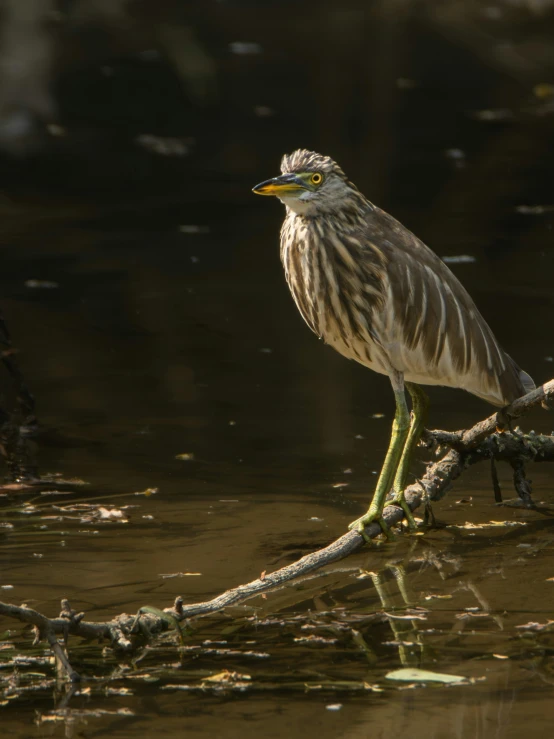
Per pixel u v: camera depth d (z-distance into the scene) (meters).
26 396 11.62
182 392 12.77
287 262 9.45
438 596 7.84
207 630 7.31
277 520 9.34
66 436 11.44
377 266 9.06
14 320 15.31
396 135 27.25
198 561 8.50
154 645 7.08
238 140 26.97
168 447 11.11
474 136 26.91
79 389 12.88
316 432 11.53
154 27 31.89
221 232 20.11
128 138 26.94
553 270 17.50
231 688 6.48
